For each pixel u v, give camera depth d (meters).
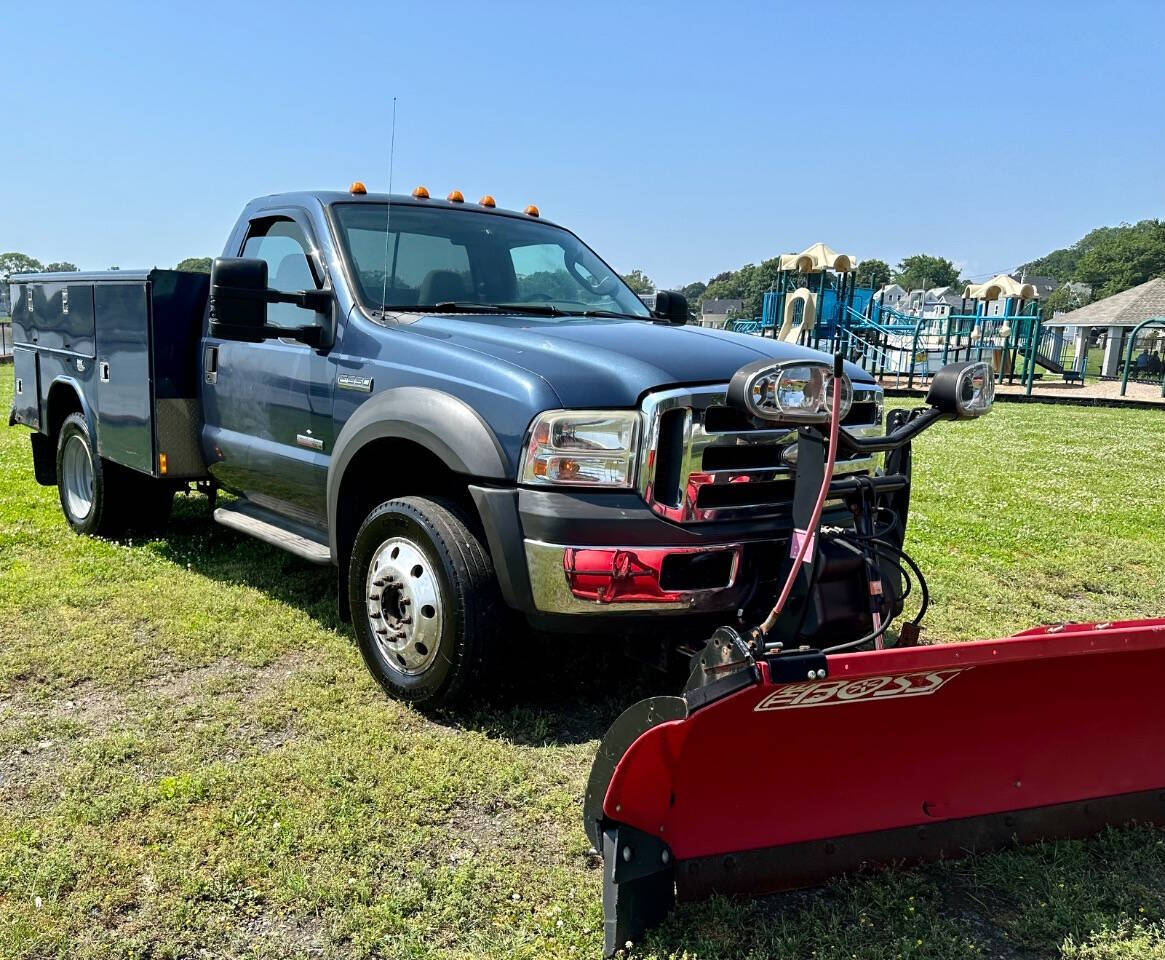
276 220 5.21
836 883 2.80
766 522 3.62
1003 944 2.61
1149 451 13.35
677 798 2.59
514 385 3.58
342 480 4.29
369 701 4.03
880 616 3.29
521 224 5.50
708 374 3.57
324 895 2.71
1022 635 2.93
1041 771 3.07
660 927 2.59
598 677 4.36
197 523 7.09
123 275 5.54
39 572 5.67
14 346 7.49
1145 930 2.67
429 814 3.17
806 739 2.70
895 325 29.22
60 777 3.34
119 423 5.79
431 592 3.81
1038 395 24.67
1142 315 42.06
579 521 3.40
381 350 4.19
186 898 2.70
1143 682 3.03
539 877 2.85
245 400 5.08
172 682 4.19
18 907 2.64
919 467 11.30
